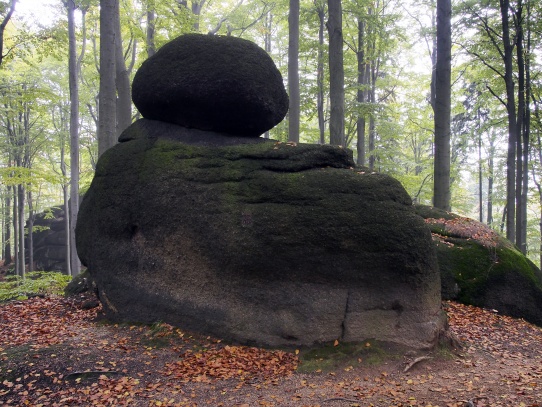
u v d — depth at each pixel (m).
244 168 7.52
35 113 25.27
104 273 8.38
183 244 7.56
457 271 10.30
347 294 6.92
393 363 6.45
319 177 7.23
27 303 9.79
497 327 8.93
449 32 13.80
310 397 5.53
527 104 17.70
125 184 8.30
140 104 8.60
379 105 18.27
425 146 36.84
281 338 6.84
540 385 5.87
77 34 21.97
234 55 7.98
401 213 7.04
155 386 5.75
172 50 8.24
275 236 6.97
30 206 27.91
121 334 7.34
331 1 13.56
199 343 6.98
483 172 29.48
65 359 6.22
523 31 16.44
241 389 5.77
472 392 5.60
